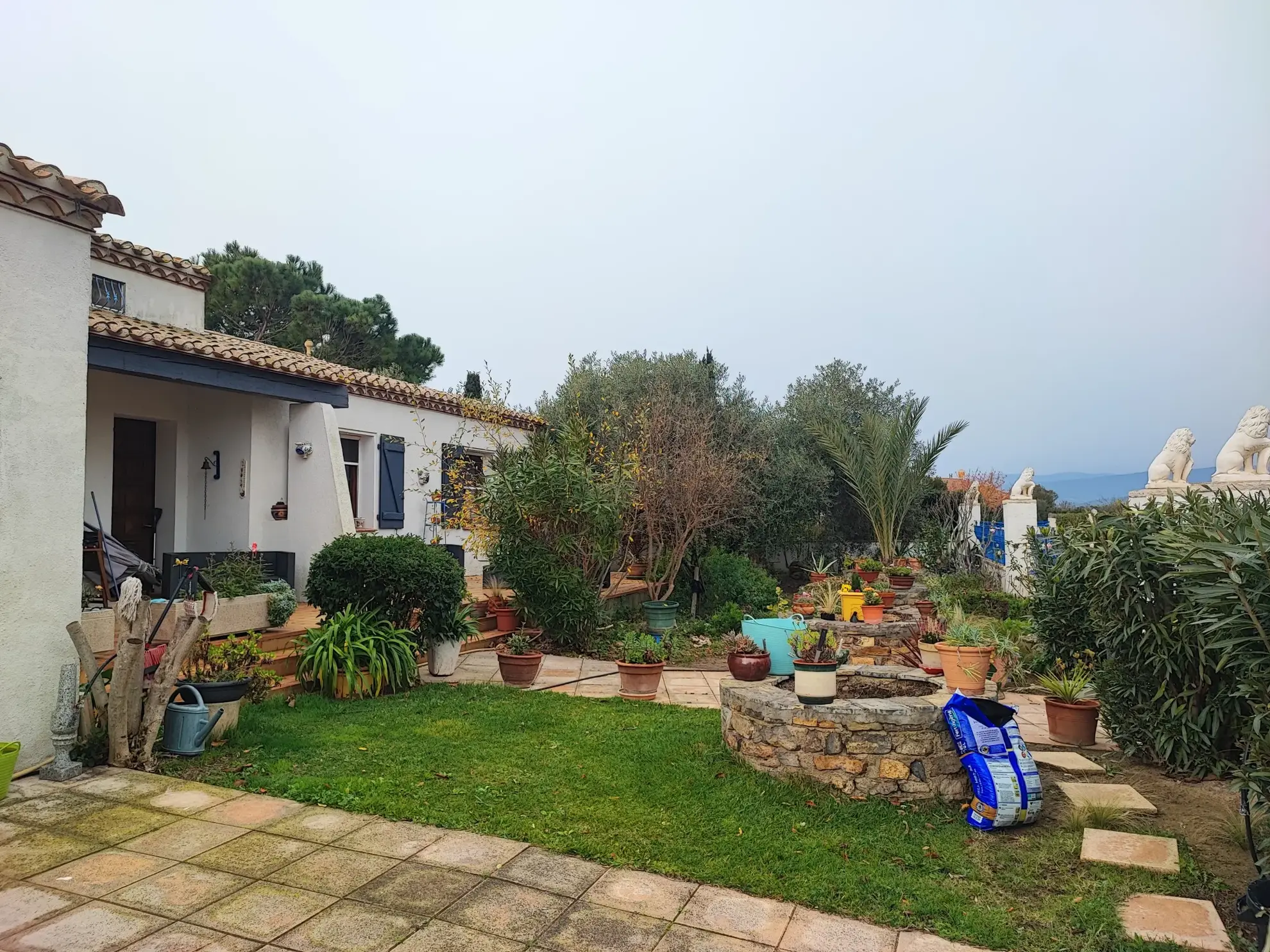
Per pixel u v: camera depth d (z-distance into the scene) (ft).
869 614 34.22
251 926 11.00
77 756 16.88
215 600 18.10
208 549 34.45
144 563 27.37
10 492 16.03
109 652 22.35
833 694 17.30
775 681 20.34
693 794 16.57
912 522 60.44
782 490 52.95
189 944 10.50
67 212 17.06
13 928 10.75
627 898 12.28
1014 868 14.03
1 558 15.84
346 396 35.58
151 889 11.94
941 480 65.05
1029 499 47.21
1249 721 16.35
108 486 32.32
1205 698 18.85
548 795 16.31
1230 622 13.99
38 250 16.69
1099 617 20.85
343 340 79.92
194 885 12.10
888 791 16.61
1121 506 24.47
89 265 17.83
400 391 40.68
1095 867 13.93
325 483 34.09
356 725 20.83
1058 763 19.92
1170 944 11.48
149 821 14.40
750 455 49.21
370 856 13.34
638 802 16.07
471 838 14.23
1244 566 14.12
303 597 34.19
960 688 28.04
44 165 16.70
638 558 48.62
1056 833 15.49
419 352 87.35
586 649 34.24
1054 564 26.37
